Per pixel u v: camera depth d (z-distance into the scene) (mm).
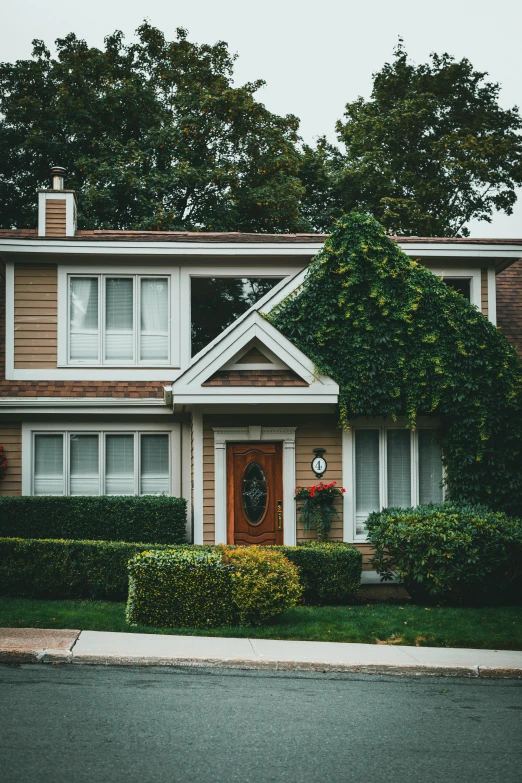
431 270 18172
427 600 14289
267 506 16141
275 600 11664
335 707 7980
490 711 7965
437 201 35281
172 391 15445
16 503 15617
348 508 16172
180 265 18125
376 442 16609
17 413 17156
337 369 16219
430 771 6195
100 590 13242
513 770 6242
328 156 37000
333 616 12375
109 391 17375
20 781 5719
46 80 31312
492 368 16375
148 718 7340
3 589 13258
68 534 15648
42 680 8648
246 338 15539
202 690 8461
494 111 37156
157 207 27828
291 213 30156
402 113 35031
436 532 13578
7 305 17641
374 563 14398
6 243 17234
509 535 13695
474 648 10969
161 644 10344
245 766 6188
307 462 16203
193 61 31656
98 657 9578
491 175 34656
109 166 28438
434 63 37625
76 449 17625
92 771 5965
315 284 16391
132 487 17656
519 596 14516
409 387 16266
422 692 8750
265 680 9086
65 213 18266
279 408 16188
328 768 6207
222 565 11836
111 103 29812
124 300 18000
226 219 29062
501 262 18531
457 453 16266
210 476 16000
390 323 16328
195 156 30297
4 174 30953
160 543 15719
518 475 16328
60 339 17656
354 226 16422
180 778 5891
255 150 30812
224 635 11227
